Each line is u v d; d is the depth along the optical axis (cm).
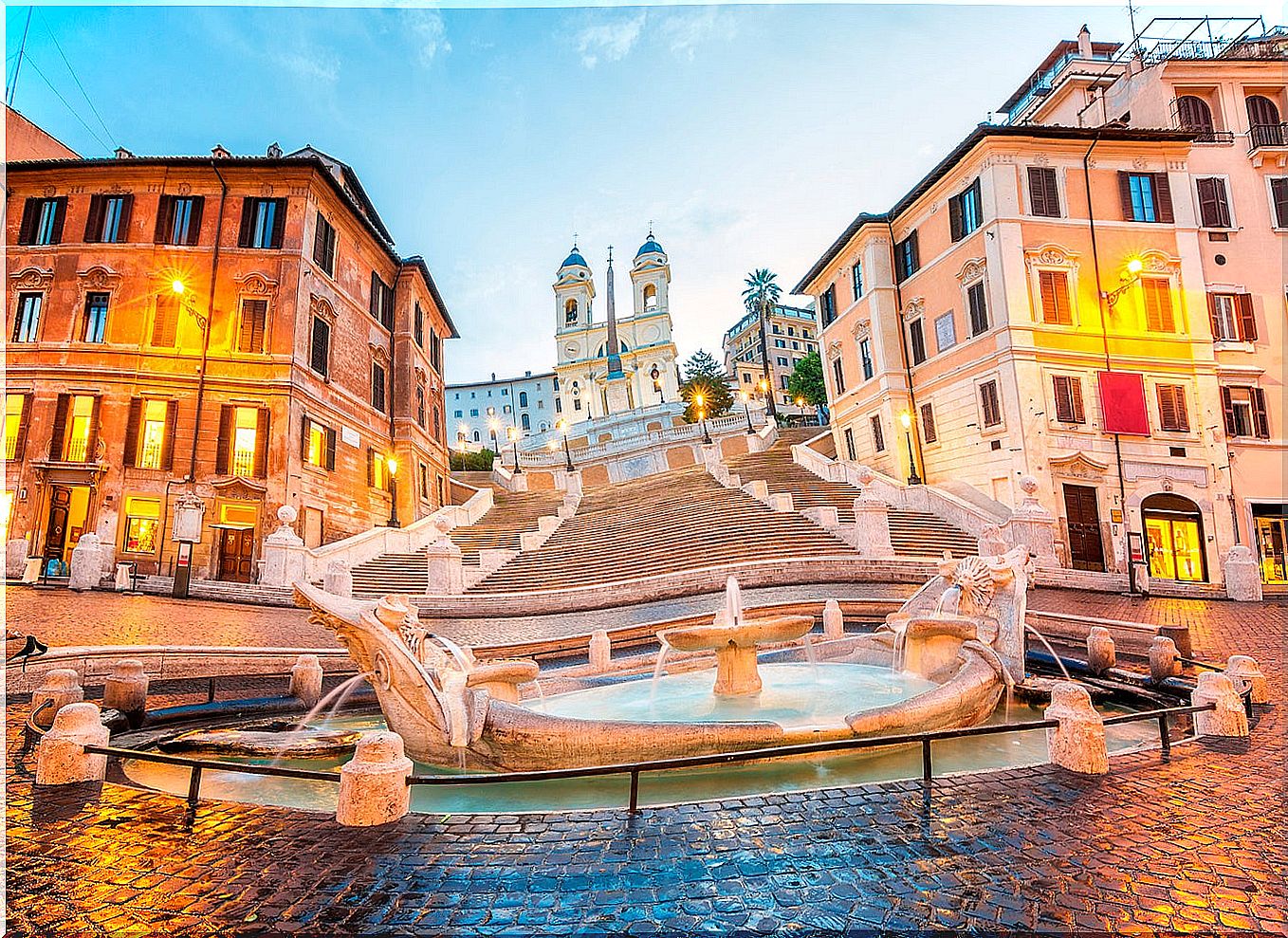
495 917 342
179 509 1995
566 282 9406
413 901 360
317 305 2852
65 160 2703
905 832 434
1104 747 553
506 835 449
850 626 1579
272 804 552
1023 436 2698
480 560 2555
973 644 840
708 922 331
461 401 11125
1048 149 2956
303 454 2678
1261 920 324
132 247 2706
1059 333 2816
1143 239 2941
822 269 4134
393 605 668
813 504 2895
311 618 677
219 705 892
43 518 2478
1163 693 860
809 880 372
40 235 2756
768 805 489
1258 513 2825
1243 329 2958
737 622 974
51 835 453
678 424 6631
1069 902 343
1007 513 2711
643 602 1950
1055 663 1072
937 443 3234
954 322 3125
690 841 430
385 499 3391
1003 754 662
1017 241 2861
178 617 1591
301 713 936
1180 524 2756
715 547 2273
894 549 2195
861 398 3750
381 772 480
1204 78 3152
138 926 338
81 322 2666
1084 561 2648
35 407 2539
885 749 651
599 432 6856
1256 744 615
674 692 897
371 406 3328
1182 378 2850
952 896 351
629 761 602
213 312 2667
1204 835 421
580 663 1405
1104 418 2720
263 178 2795
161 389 2584
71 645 1176
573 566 2408
